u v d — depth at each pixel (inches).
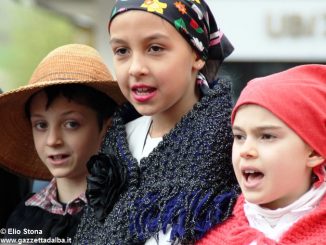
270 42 443.2
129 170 168.4
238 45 445.4
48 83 185.3
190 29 164.2
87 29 633.6
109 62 482.9
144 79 161.0
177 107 170.1
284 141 141.1
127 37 161.2
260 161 141.9
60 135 190.9
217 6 444.1
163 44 160.7
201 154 157.5
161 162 163.6
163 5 160.9
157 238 155.0
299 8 438.3
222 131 159.3
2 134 208.8
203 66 173.2
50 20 1139.9
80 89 189.8
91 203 172.1
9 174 217.9
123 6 162.1
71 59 193.3
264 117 141.9
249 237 143.8
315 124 141.6
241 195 153.5
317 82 146.1
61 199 198.7
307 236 140.0
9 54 1161.4
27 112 200.7
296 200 143.8
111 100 197.6
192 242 151.9
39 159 213.6
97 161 173.9
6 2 1158.3
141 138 176.7
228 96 167.0
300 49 441.7
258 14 442.3
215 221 151.9
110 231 162.2
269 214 144.0
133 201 161.9
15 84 1150.3
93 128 193.5
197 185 155.0
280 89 142.7
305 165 142.9
